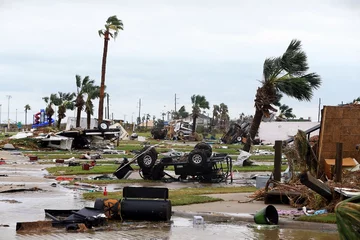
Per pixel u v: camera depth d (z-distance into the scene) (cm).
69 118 8456
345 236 938
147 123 17162
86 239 1144
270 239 1183
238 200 1769
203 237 1195
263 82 3881
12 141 5344
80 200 1744
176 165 2569
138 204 1368
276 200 1694
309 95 3809
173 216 1478
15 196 1845
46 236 1167
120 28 6247
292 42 3781
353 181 1634
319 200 1522
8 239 1130
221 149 5709
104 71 6256
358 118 1848
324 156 1834
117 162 3612
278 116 8444
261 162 4144
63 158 4128
